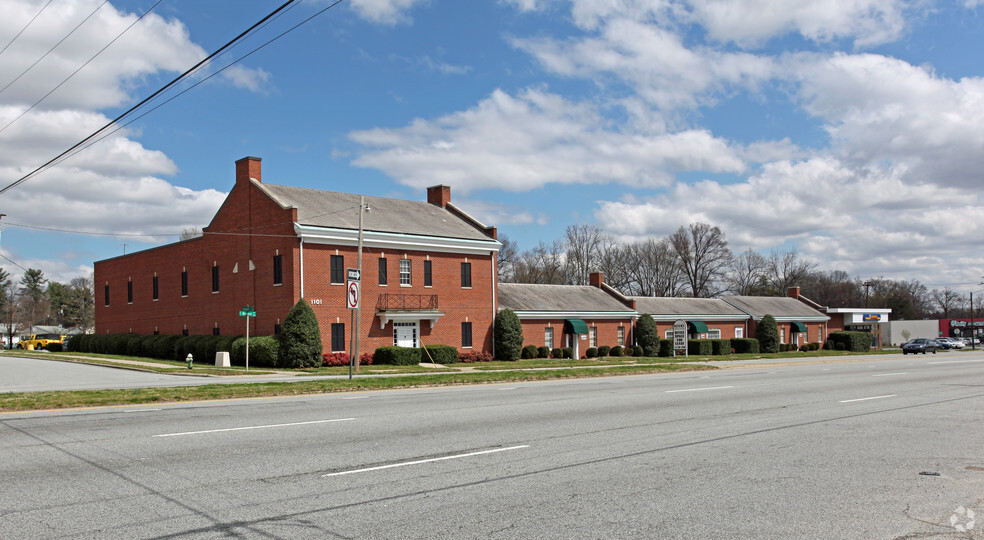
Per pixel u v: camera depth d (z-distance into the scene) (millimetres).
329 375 28891
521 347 46031
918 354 62062
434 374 28375
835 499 7832
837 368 34562
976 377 26922
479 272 44562
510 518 6922
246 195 40375
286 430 12273
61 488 7953
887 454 10500
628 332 56125
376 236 38781
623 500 7668
